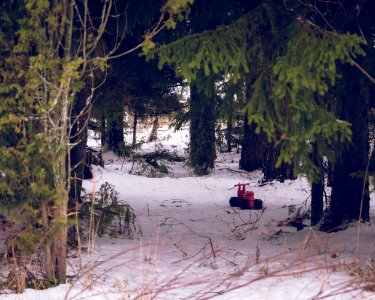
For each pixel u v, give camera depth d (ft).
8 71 21.86
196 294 20.31
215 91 29.01
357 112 34.32
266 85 23.90
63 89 21.71
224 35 23.86
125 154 88.94
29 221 21.63
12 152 21.26
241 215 52.08
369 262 23.16
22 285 20.74
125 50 35.94
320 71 22.35
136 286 22.34
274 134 23.94
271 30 24.75
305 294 20.52
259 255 29.48
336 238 32.30
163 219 49.42
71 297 20.07
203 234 40.78
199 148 84.99
